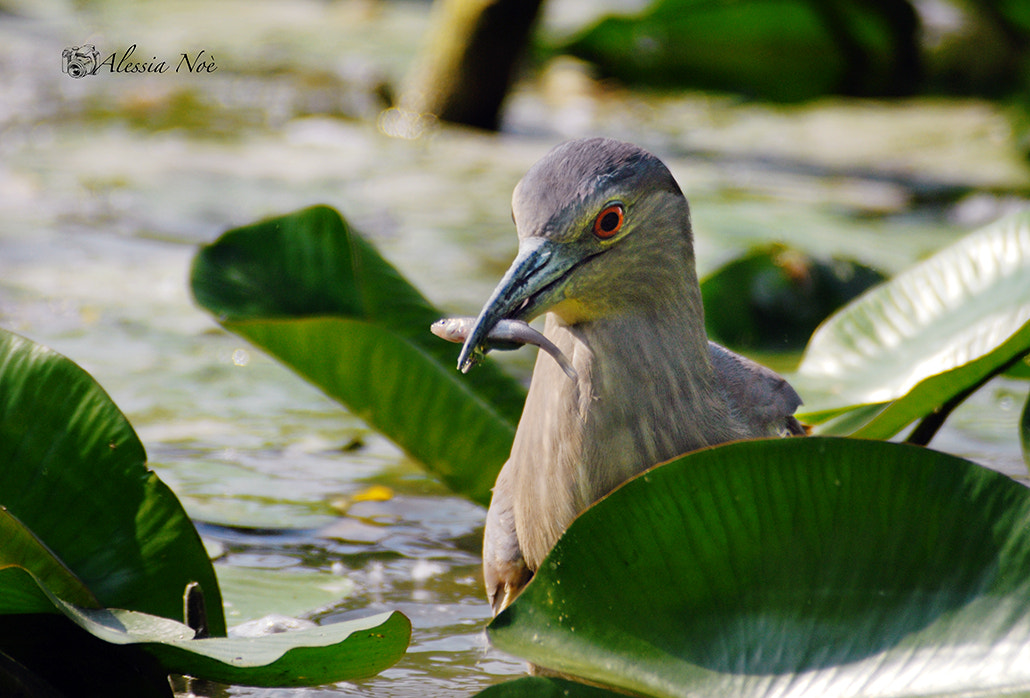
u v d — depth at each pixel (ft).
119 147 56.49
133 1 104.42
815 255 39.14
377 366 21.76
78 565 17.83
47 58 76.23
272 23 98.22
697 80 77.66
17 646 16.46
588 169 17.30
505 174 56.44
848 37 75.77
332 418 30.40
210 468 26.50
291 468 26.99
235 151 57.11
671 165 60.49
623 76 78.18
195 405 30.17
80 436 18.15
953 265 25.54
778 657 15.46
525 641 15.61
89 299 36.73
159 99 67.56
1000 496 15.49
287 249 22.25
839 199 54.70
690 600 15.90
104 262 40.37
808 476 15.83
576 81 78.28
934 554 15.57
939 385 20.53
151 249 42.01
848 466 15.79
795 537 15.84
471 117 65.36
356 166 55.77
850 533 15.76
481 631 20.57
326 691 18.56
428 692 18.56
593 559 15.89
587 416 17.95
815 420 24.44
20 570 15.21
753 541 15.88
